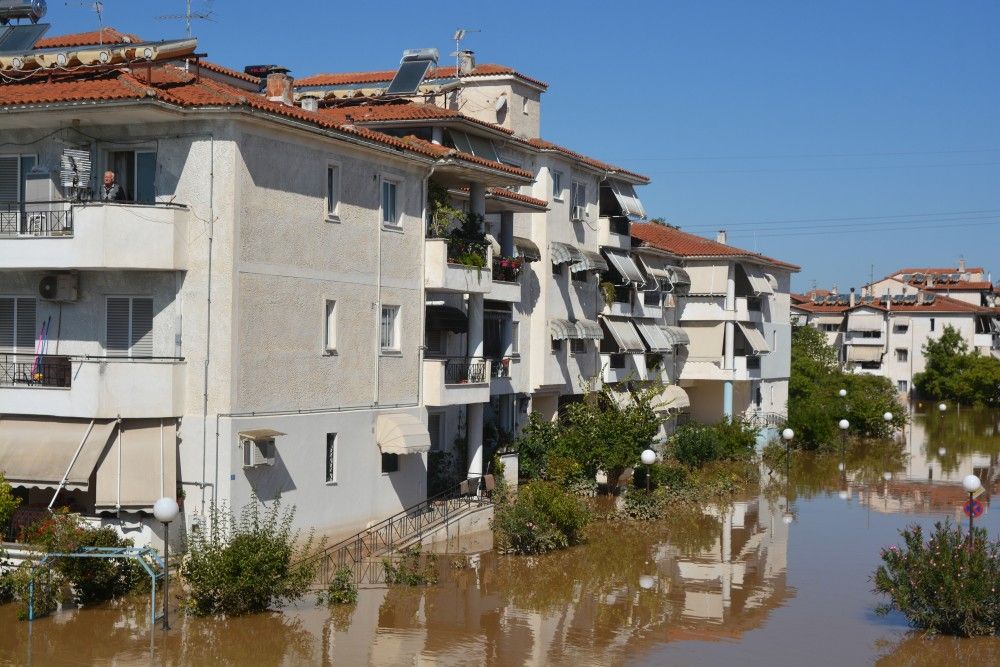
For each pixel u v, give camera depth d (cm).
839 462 6216
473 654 2284
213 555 2412
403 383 3438
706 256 6544
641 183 5575
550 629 2509
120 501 2623
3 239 2709
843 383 8575
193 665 2106
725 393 6562
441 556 3241
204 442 2703
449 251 3622
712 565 3281
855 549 3572
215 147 2702
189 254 2719
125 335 2784
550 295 4709
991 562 2533
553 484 3803
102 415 2648
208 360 2708
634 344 5403
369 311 3259
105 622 2352
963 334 12000
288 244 2902
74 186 2717
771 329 7362
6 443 2678
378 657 2225
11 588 2425
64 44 3359
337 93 4362
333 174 3109
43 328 2848
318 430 3034
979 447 7194
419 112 3916
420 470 3538
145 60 2809
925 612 2538
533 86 5188
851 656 2362
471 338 3825
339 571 2700
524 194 4612
